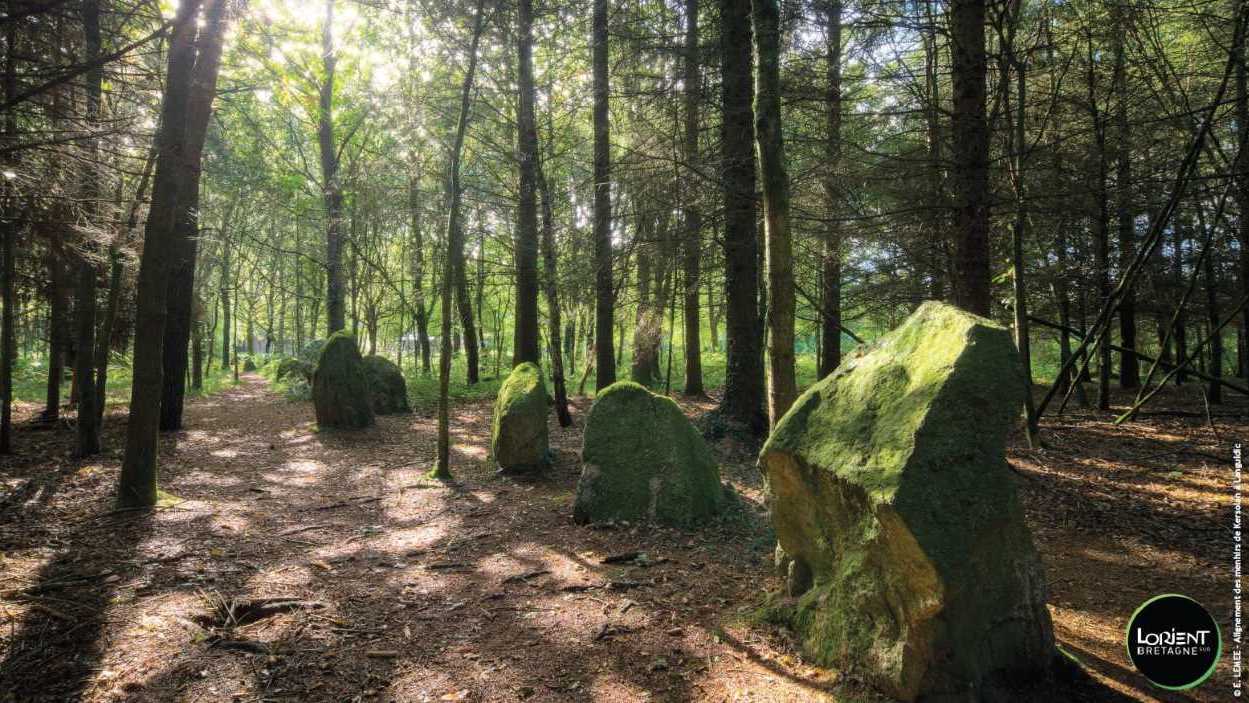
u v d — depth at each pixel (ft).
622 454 19.56
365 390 37.24
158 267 19.16
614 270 38.63
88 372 26.25
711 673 10.57
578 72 47.65
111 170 20.54
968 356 9.82
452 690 10.07
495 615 12.80
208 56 29.99
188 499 20.76
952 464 9.35
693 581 14.47
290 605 12.78
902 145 35.68
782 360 16.69
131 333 45.47
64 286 30.81
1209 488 22.50
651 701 9.80
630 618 12.59
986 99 25.09
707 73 31.86
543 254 39.37
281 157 67.05
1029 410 27.17
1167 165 28.96
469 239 45.14
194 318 63.62
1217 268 41.11
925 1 25.20
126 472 19.15
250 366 105.40
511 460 25.80
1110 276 36.17
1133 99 30.14
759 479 24.31
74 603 12.19
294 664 10.64
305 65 52.24
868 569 10.13
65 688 9.52
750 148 28.43
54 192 17.84
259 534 17.51
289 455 29.89
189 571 14.23
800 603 11.57
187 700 9.46
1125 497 21.81
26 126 17.01
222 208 70.08
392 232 68.69
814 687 10.06
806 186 28.22
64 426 32.94
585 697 9.92
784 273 16.65
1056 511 20.75
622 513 18.85
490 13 26.50
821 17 28.07
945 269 28.66
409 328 91.50
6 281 25.05
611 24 35.27
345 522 19.30
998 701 9.51
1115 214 32.78
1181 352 48.75
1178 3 29.32
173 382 35.09
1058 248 38.01
